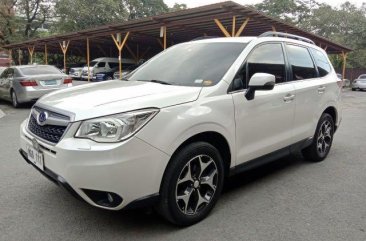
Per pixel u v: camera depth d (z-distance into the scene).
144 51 36.16
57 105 3.16
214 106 3.40
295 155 5.83
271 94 4.09
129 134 2.80
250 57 3.99
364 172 4.98
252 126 3.87
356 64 39.97
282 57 4.52
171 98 3.14
